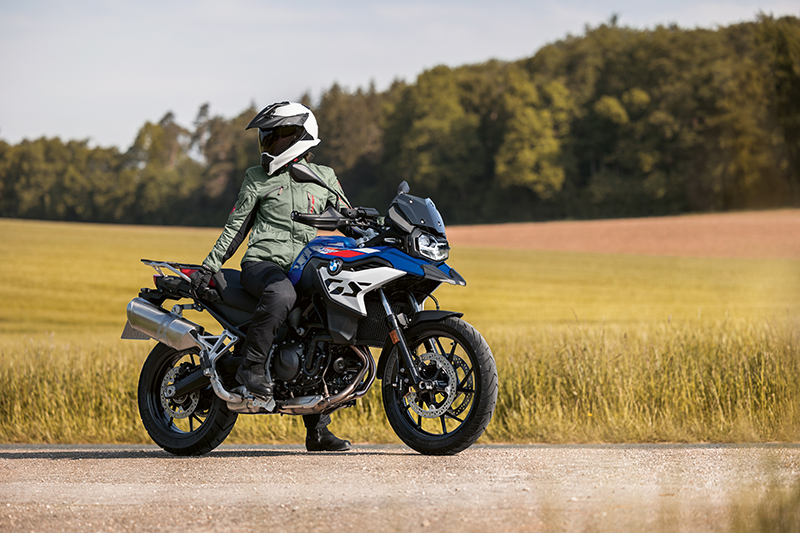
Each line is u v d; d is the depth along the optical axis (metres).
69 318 41.09
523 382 11.08
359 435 9.76
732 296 46.75
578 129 165.88
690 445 7.98
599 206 153.38
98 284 52.06
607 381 10.77
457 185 174.62
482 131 179.38
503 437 9.73
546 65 184.25
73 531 4.25
